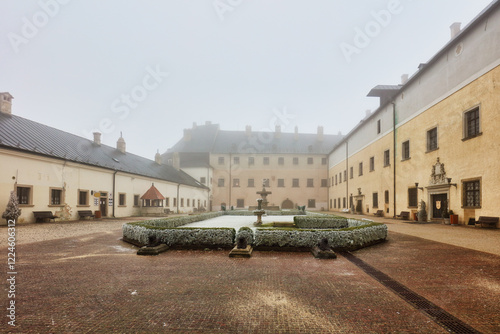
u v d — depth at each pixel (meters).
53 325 3.66
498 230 14.02
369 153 33.25
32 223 18.31
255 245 8.95
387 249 9.11
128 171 29.42
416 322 3.79
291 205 57.16
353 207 38.31
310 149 58.88
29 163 18.53
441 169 19.38
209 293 4.91
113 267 6.72
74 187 22.39
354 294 4.87
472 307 4.30
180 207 43.28
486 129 15.44
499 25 14.65
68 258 7.70
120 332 3.49
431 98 20.78
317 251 7.95
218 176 58.38
